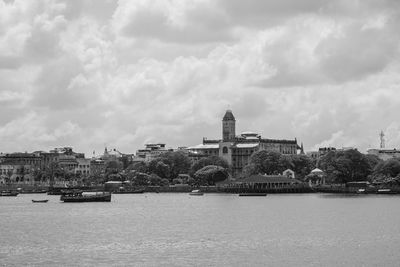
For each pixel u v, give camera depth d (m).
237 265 170.62
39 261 178.62
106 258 182.12
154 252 191.00
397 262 171.25
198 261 176.50
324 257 179.25
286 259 177.38
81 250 196.12
